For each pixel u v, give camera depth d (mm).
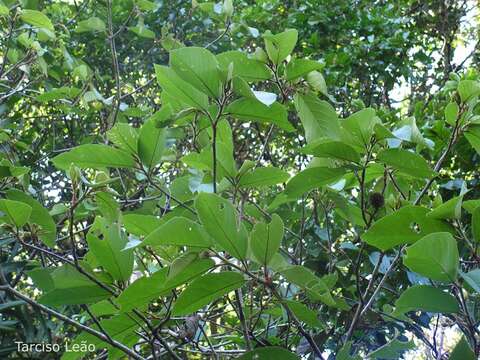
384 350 1132
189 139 1673
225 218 800
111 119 1936
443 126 1513
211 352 1251
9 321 1473
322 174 1014
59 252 1496
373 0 3387
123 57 2752
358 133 985
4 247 1684
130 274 971
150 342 1011
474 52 3260
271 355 901
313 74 1062
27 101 2455
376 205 1080
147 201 1479
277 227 818
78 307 1715
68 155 1083
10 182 1406
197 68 894
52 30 1832
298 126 2037
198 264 829
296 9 3047
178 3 2771
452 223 899
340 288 1681
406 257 822
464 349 810
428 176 994
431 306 886
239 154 2406
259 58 1054
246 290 1528
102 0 2535
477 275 853
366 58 2787
